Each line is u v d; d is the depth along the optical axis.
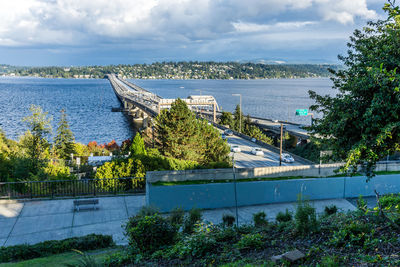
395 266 5.58
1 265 9.54
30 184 18.95
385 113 7.01
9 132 85.44
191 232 10.86
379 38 8.34
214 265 7.44
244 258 7.46
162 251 8.91
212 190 17.38
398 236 6.81
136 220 9.88
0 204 17.48
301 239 8.07
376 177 19.44
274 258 6.84
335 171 8.36
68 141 54.19
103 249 11.38
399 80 6.70
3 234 13.73
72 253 10.82
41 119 34.50
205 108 144.25
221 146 39.31
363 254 6.37
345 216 9.83
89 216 15.98
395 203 10.39
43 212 16.44
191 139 36.50
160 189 16.69
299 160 46.59
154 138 49.50
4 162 27.06
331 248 7.08
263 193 18.11
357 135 7.78
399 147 7.44
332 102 8.41
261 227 10.47
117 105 177.75
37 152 32.97
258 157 48.62
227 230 9.67
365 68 7.50
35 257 10.69
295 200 18.62
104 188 21.00
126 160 23.50
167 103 89.62
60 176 24.64
